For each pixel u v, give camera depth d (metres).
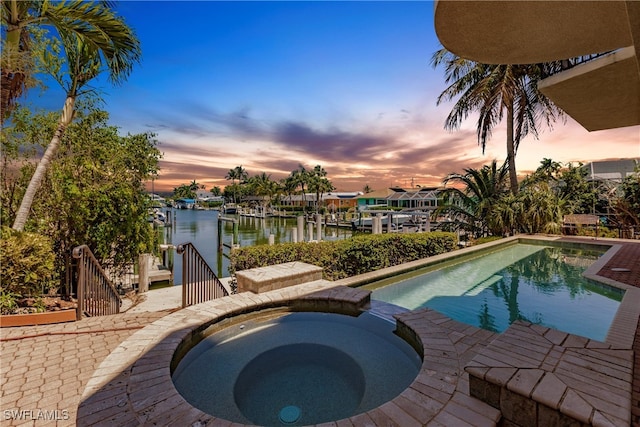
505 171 12.93
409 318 3.40
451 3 2.03
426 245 8.49
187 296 4.82
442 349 2.68
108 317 3.86
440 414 1.85
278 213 44.47
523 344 2.23
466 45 2.54
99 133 7.27
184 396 2.48
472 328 3.13
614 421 1.44
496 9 2.08
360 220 24.11
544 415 1.64
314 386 2.65
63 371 2.58
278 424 2.19
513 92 11.99
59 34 5.16
